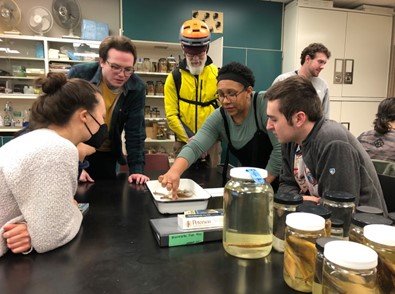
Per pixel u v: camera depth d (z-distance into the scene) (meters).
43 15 4.18
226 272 0.78
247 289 0.71
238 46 4.76
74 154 0.96
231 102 1.50
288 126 1.11
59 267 0.81
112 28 4.56
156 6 4.38
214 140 1.69
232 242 0.86
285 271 0.72
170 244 0.92
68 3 4.21
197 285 0.73
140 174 1.76
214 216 0.98
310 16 4.61
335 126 1.10
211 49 4.11
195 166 2.05
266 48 4.86
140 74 4.32
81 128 1.06
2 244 0.86
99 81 1.74
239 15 4.71
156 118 4.38
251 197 0.85
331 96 4.91
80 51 4.15
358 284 0.54
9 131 4.06
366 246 0.60
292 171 1.37
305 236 0.68
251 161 1.69
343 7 5.01
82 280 0.75
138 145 1.94
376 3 4.89
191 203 1.19
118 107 1.84
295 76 1.15
